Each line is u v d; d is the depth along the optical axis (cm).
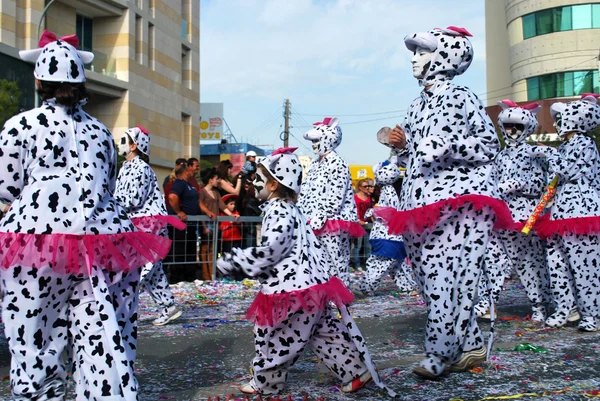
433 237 412
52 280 293
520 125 672
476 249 408
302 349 370
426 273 416
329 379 417
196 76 3672
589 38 3484
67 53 314
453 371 430
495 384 400
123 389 294
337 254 717
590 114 620
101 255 303
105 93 2720
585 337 565
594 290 596
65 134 308
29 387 292
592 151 611
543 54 3581
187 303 822
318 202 716
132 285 327
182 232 1025
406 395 377
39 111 307
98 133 324
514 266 676
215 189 1106
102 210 313
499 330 605
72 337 305
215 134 6012
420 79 444
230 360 489
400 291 912
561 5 3506
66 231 297
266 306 361
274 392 380
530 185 661
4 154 296
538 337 566
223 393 391
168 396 384
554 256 626
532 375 423
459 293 412
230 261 360
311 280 365
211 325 652
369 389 391
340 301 367
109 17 2814
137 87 2906
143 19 2967
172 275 1028
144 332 614
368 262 842
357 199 1234
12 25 2161
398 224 411
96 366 295
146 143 640
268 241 358
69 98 309
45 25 2403
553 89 3572
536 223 651
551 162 620
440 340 409
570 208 603
